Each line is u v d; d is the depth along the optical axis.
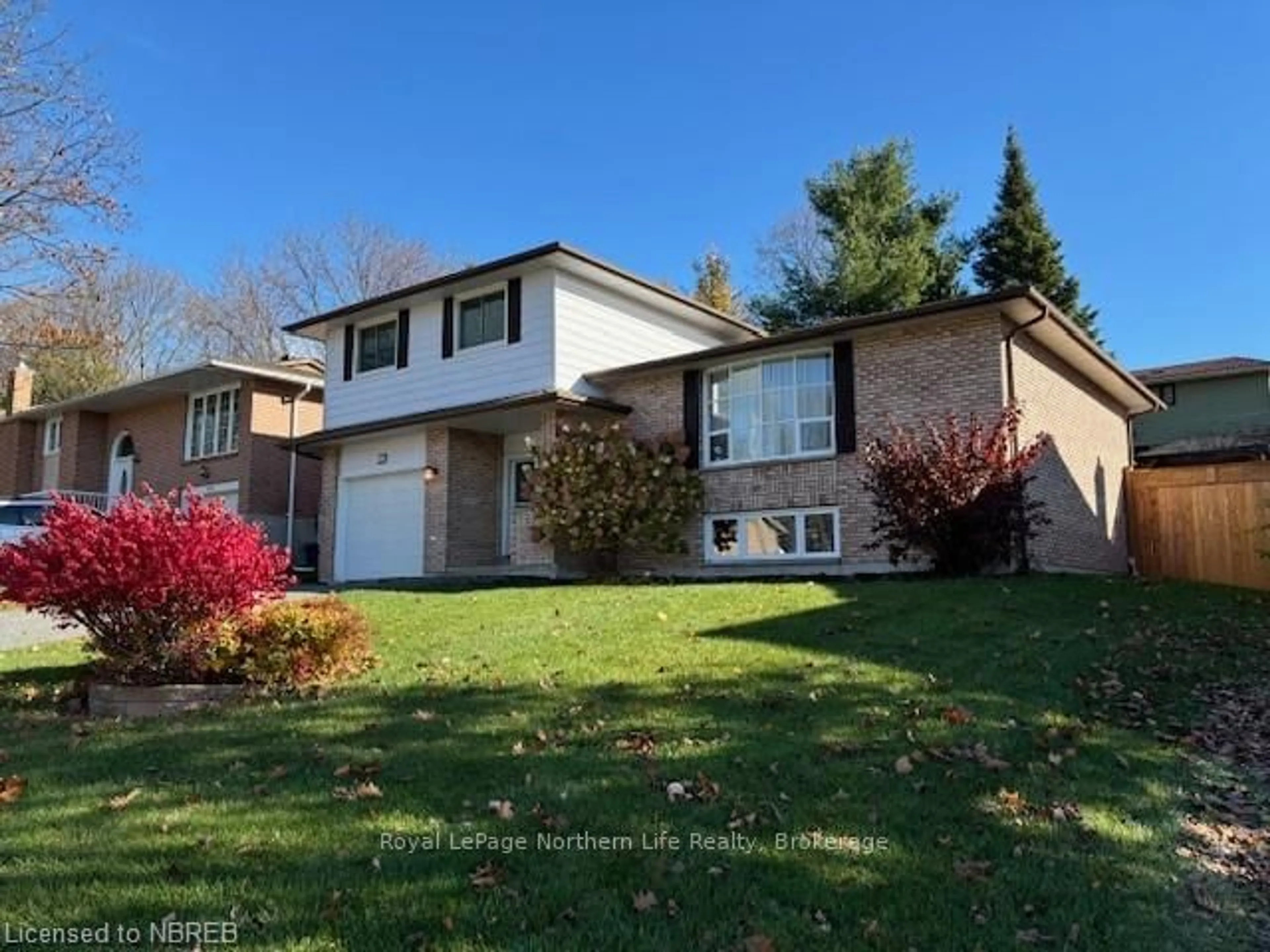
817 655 7.60
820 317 34.25
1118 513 17.86
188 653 7.43
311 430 24.75
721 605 10.20
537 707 6.27
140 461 26.58
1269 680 7.63
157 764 5.36
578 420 17.09
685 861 3.84
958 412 13.76
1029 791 4.75
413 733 5.75
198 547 7.52
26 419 29.30
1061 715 6.15
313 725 6.06
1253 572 16.22
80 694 7.71
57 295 15.96
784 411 15.52
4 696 7.81
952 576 12.78
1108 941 3.33
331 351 21.08
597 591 12.26
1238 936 3.48
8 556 7.57
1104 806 4.65
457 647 8.55
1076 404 16.56
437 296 19.17
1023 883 3.73
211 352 38.50
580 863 3.81
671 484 16.03
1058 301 35.38
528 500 16.92
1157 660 7.92
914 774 4.94
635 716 5.98
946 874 3.79
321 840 4.07
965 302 13.43
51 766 5.38
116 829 4.27
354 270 39.72
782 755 5.17
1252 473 16.47
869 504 14.34
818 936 3.27
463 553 17.94
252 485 23.14
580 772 4.93
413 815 4.35
